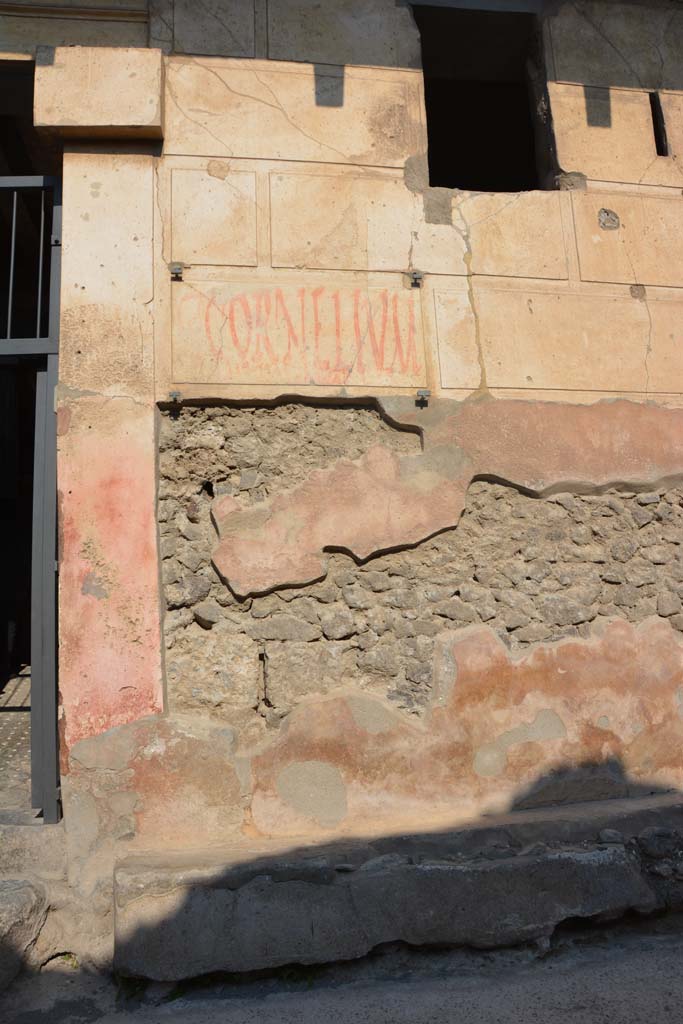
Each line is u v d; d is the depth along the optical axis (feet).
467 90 17.56
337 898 8.66
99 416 10.46
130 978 8.29
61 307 10.70
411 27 12.51
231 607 10.41
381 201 11.80
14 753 14.30
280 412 11.00
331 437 11.02
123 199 11.16
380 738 10.30
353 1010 7.73
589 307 12.09
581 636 11.16
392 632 10.68
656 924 9.41
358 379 11.13
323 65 12.14
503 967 8.64
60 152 11.48
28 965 8.67
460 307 11.68
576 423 11.66
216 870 8.56
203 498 10.68
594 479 11.55
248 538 10.54
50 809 9.85
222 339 10.91
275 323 11.10
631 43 13.39
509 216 12.16
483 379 11.50
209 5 12.03
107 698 9.82
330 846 9.27
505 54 14.08
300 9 12.28
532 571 11.20
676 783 11.01
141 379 10.64
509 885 8.96
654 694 11.19
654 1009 7.39
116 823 9.55
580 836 9.69
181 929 8.34
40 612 10.36
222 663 10.24
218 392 10.74
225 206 11.36
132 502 10.31
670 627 11.49
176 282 10.99
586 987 8.01
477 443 11.30
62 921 9.02
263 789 9.91
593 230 12.41
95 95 11.10
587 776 10.74
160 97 11.26
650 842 9.71
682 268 12.64
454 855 9.30
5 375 24.35
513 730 10.68
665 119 13.20
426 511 11.00
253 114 11.75
